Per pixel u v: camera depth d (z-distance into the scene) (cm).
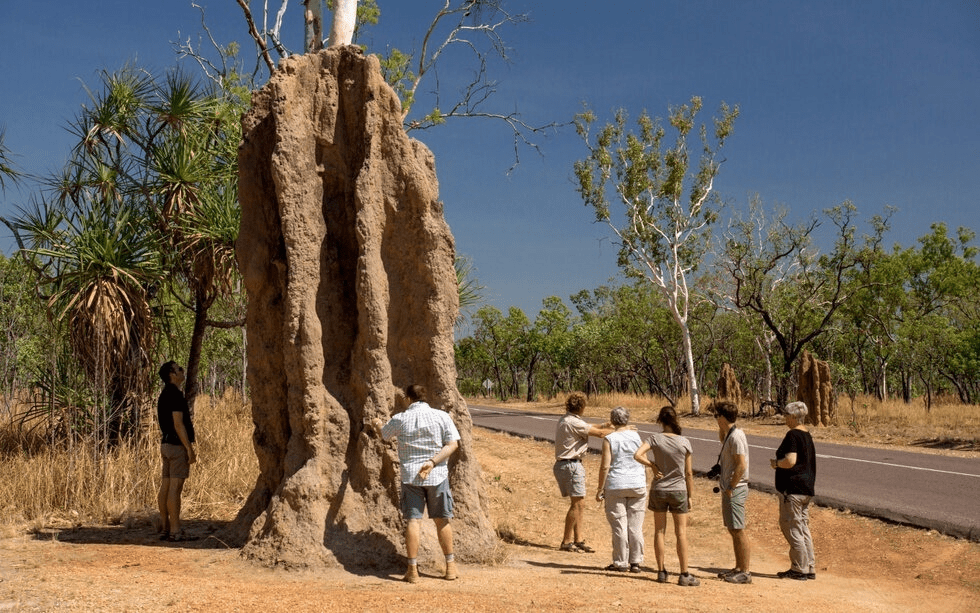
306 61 857
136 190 1401
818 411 2703
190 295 1606
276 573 707
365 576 710
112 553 759
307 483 763
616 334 4703
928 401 3491
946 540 965
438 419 714
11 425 1355
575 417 945
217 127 1536
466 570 756
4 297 1639
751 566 894
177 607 559
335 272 852
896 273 3962
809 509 1174
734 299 3478
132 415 1232
